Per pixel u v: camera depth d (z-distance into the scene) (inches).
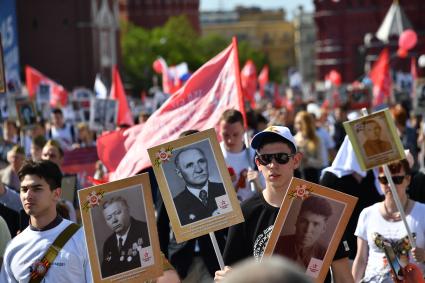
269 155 610.9
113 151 1028.5
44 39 7111.2
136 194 593.9
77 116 2501.2
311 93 4810.5
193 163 598.5
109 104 1801.2
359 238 743.7
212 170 597.6
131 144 1024.9
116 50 7667.3
